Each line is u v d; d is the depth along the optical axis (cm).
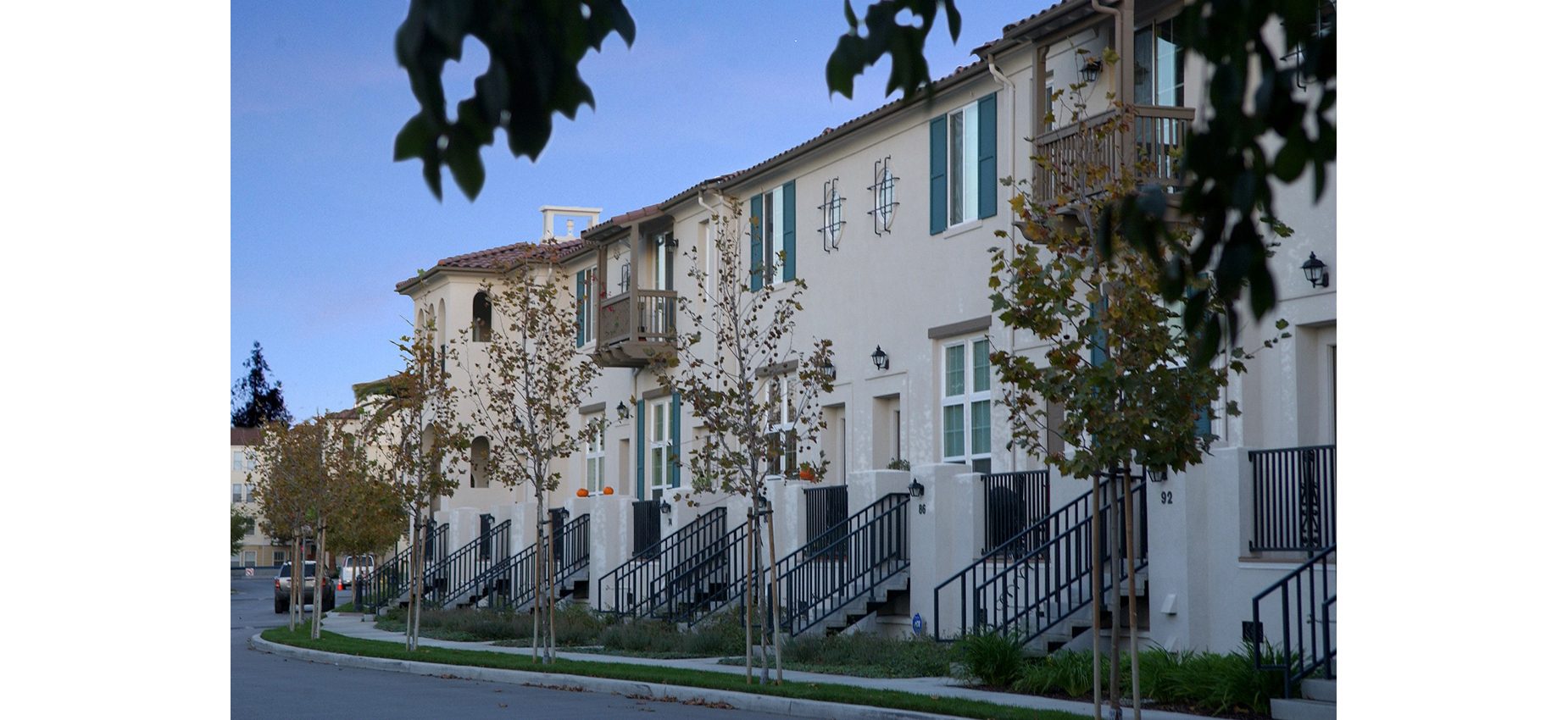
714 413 1761
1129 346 1109
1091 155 1573
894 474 2094
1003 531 1883
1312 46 419
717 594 2356
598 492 3397
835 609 2017
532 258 2370
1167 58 1781
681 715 1444
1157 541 1585
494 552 3491
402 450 2431
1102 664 1426
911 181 2255
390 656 2250
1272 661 1277
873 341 2330
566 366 3525
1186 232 1105
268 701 1639
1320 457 1445
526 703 1591
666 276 3056
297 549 3309
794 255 2570
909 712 1318
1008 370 1150
